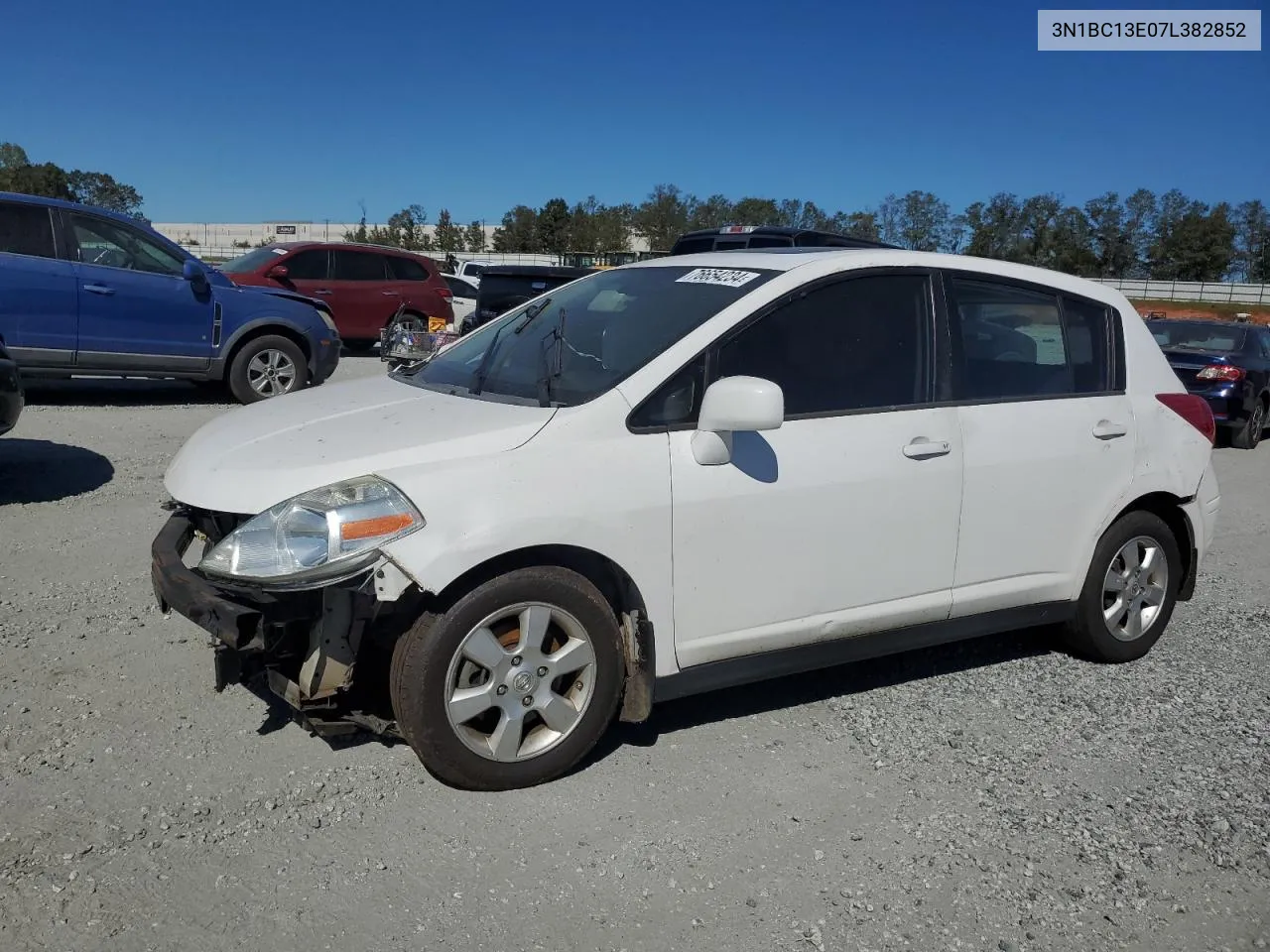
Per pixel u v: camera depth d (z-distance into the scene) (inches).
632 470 135.2
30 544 224.2
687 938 108.8
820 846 126.6
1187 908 118.3
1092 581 182.4
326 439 138.3
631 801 134.7
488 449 130.6
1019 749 154.8
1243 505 352.2
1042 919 114.9
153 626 182.2
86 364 390.6
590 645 136.2
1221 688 181.8
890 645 162.7
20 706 150.1
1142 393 186.7
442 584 122.9
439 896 113.3
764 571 146.0
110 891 111.1
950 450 160.4
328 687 127.7
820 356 153.0
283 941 105.1
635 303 162.7
